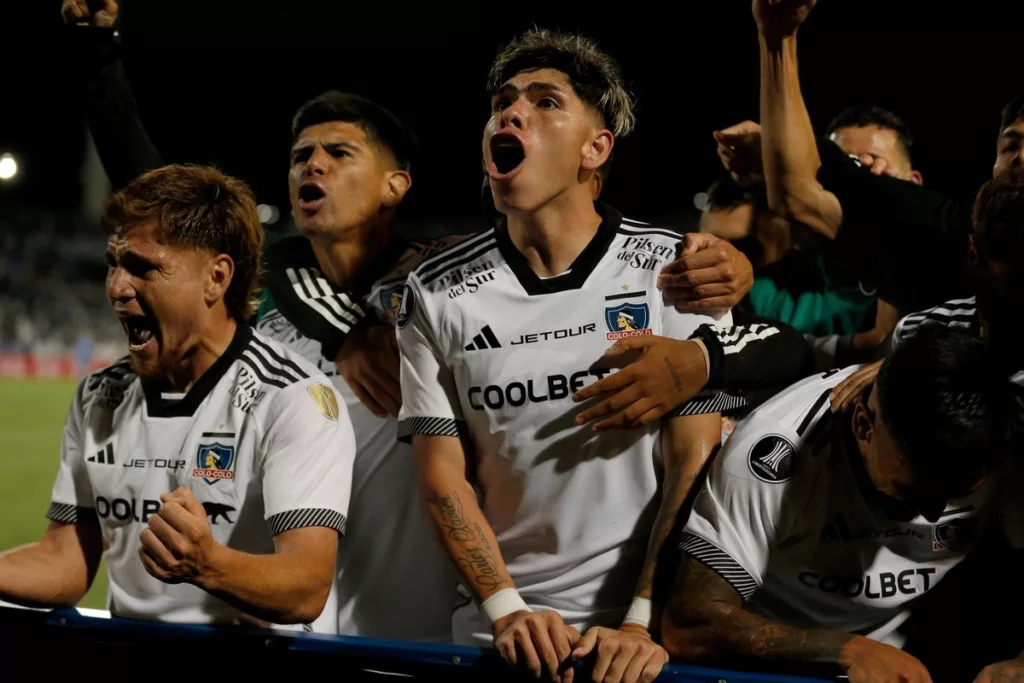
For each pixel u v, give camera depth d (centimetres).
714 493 161
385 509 207
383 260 228
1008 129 202
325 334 217
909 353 145
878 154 285
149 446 167
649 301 168
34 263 2062
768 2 199
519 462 168
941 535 161
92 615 163
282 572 151
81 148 1983
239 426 165
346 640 153
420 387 173
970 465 143
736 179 243
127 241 159
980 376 142
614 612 170
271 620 154
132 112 236
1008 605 168
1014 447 160
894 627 170
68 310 1975
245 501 165
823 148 218
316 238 226
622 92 175
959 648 171
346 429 171
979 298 173
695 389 164
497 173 167
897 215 207
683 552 160
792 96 209
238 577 147
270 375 169
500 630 154
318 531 160
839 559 164
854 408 156
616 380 161
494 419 168
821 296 276
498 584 160
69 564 174
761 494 158
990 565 168
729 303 170
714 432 170
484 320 169
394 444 207
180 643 158
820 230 216
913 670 143
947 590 169
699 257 167
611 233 174
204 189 165
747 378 170
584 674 148
